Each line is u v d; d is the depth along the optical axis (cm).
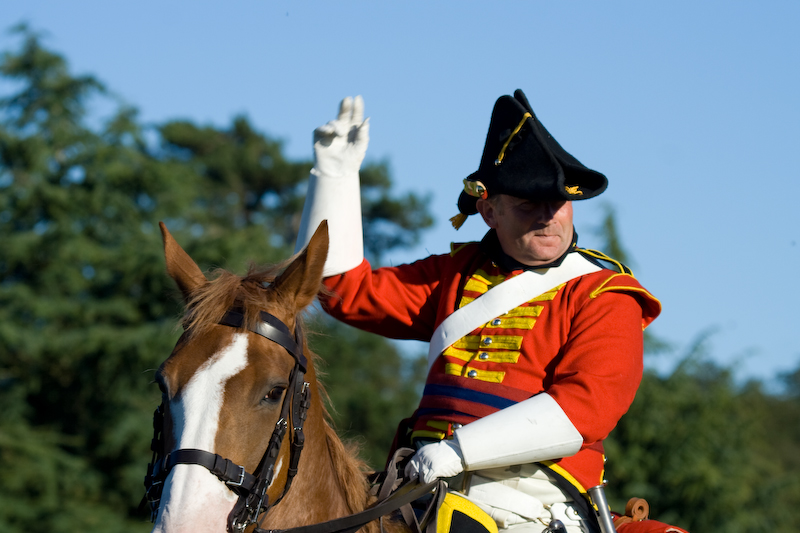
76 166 3412
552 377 514
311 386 469
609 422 479
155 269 3041
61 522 2498
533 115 555
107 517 2605
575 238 564
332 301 585
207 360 414
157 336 2906
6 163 3412
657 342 2688
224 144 6562
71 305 3023
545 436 467
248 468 409
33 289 3109
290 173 6425
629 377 493
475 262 584
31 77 3559
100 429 2866
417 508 508
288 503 453
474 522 477
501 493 498
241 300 436
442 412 526
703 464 2469
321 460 475
